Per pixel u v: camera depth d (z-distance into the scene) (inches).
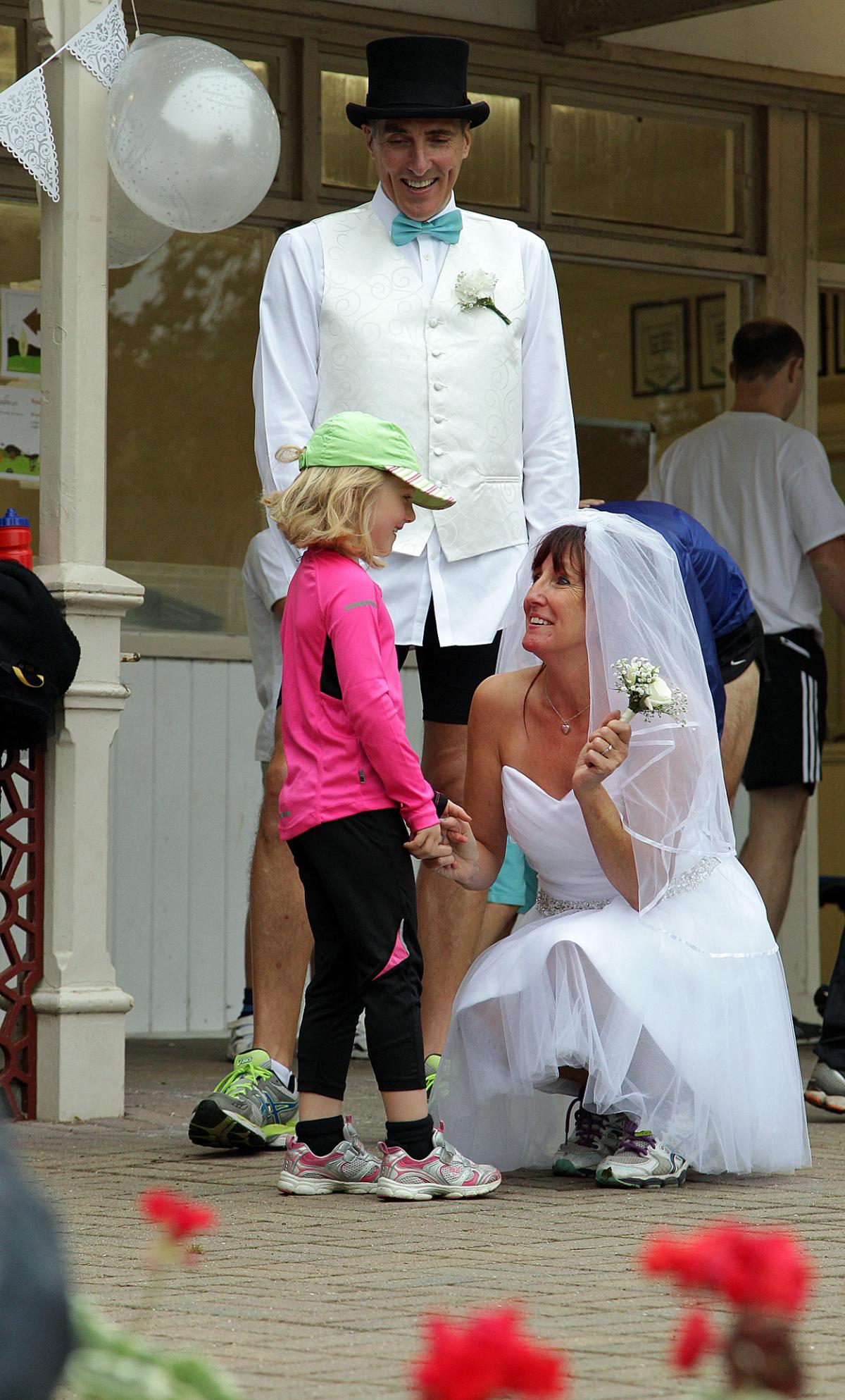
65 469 290.7
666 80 451.5
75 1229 194.5
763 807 409.7
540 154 439.8
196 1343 143.1
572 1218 203.9
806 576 412.8
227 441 421.1
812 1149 259.4
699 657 234.4
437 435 265.1
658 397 458.0
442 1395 70.6
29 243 404.5
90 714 289.7
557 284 446.6
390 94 265.9
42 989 288.5
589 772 219.8
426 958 274.8
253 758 423.5
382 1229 197.2
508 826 237.5
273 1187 224.8
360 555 222.4
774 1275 76.1
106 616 291.7
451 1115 239.1
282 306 269.4
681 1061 223.8
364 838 218.2
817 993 405.4
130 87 283.6
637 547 231.5
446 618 266.2
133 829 411.2
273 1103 254.1
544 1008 226.4
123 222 321.1
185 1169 238.2
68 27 289.4
